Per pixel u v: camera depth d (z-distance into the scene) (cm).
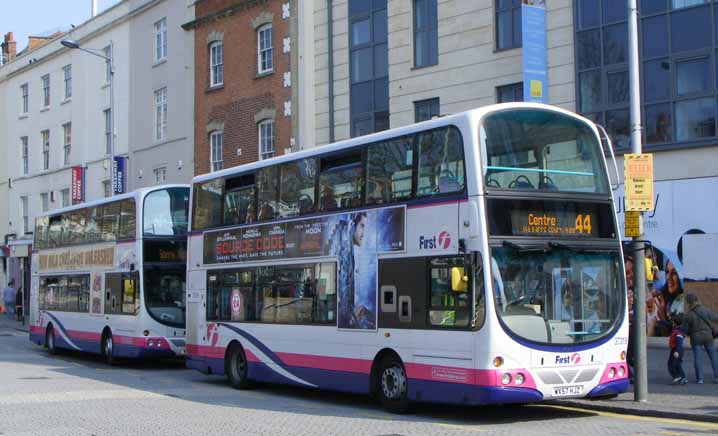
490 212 1233
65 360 2670
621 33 2052
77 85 4653
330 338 1520
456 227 1264
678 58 1961
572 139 1330
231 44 3388
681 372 1588
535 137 1298
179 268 2364
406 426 1230
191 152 3603
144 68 3984
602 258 1311
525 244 1242
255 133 3238
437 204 1305
